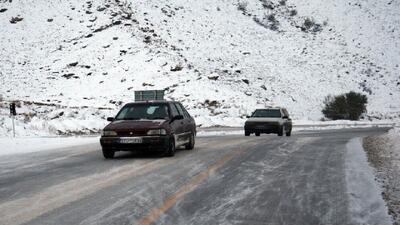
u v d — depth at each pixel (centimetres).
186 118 1495
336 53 8569
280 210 632
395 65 8400
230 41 8138
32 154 1473
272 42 8538
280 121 2303
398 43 9269
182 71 6047
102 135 1242
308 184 827
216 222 569
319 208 642
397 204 653
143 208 645
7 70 6325
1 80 6000
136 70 6019
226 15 9294
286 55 8100
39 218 596
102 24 7300
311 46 8712
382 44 9169
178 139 1342
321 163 1118
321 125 4047
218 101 5259
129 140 1210
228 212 621
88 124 3005
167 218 589
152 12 8281
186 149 1492
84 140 2098
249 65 7319
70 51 6744
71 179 913
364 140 1855
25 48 7012
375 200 683
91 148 1664
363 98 5822
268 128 2284
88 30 7231
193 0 9556
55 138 2186
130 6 8238
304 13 10231
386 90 7438
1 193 779
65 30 7388
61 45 6956
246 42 8269
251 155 1299
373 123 4391
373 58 8556
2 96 5350
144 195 736
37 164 1190
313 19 9938
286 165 1084
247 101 5528
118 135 1221
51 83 5938
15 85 5856
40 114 3591
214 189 784
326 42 9019
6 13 8156
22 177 960
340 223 564
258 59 7656
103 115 3884
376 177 882
